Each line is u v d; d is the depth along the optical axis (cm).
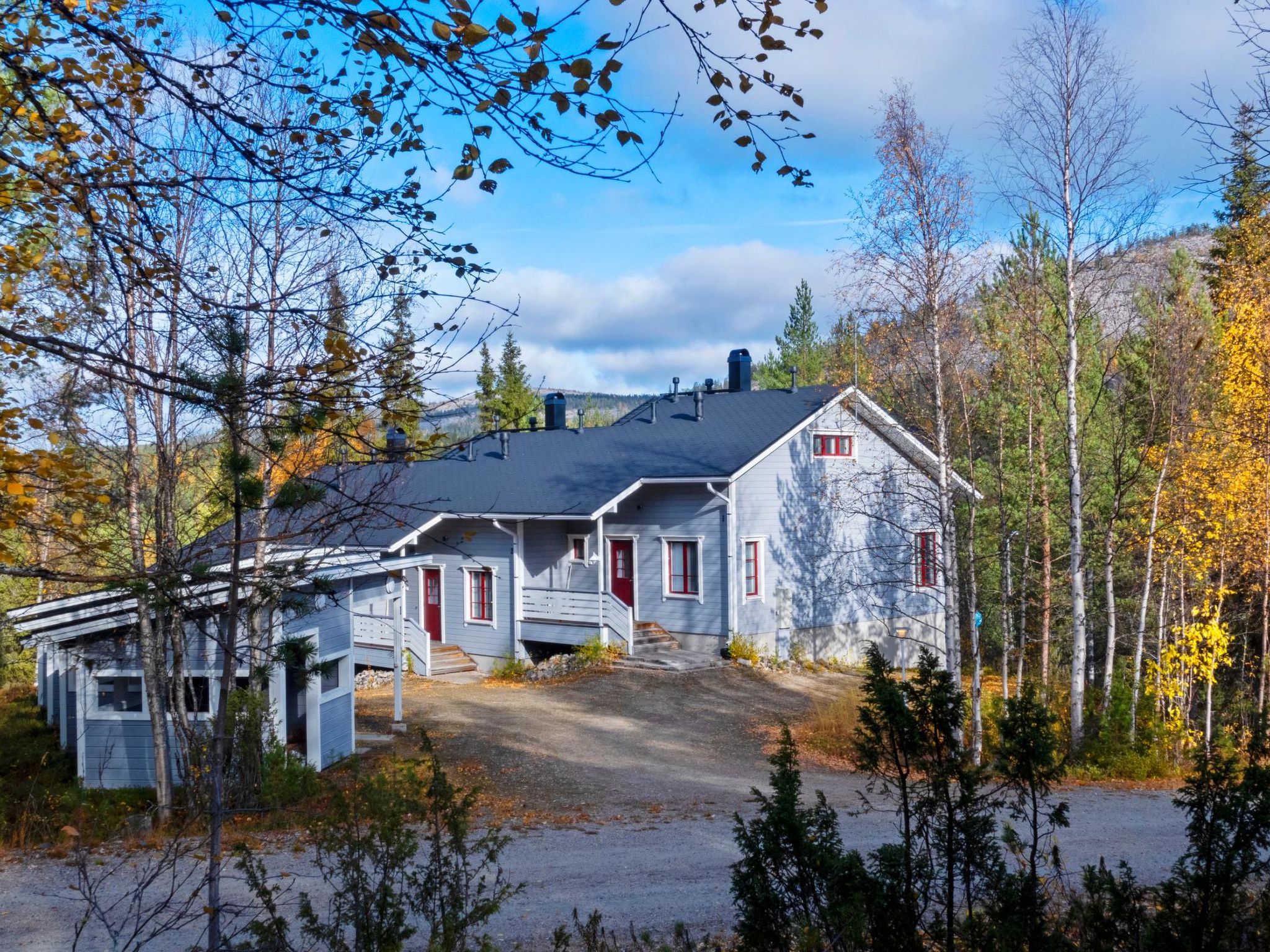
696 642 2720
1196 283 2306
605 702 2261
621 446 3077
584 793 1516
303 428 490
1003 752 531
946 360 1991
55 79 472
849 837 1120
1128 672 2188
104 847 1082
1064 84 1692
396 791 604
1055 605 2712
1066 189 1736
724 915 838
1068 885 874
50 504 638
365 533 2841
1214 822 501
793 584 2788
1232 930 499
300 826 1167
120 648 1416
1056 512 2575
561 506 2723
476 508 2905
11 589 2172
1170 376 1950
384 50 409
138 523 1111
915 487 2123
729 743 1897
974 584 2094
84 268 717
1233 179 771
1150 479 2408
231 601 588
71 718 1747
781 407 2952
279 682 1482
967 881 518
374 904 570
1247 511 1981
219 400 448
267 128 477
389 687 2683
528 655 2920
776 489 2764
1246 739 1506
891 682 536
